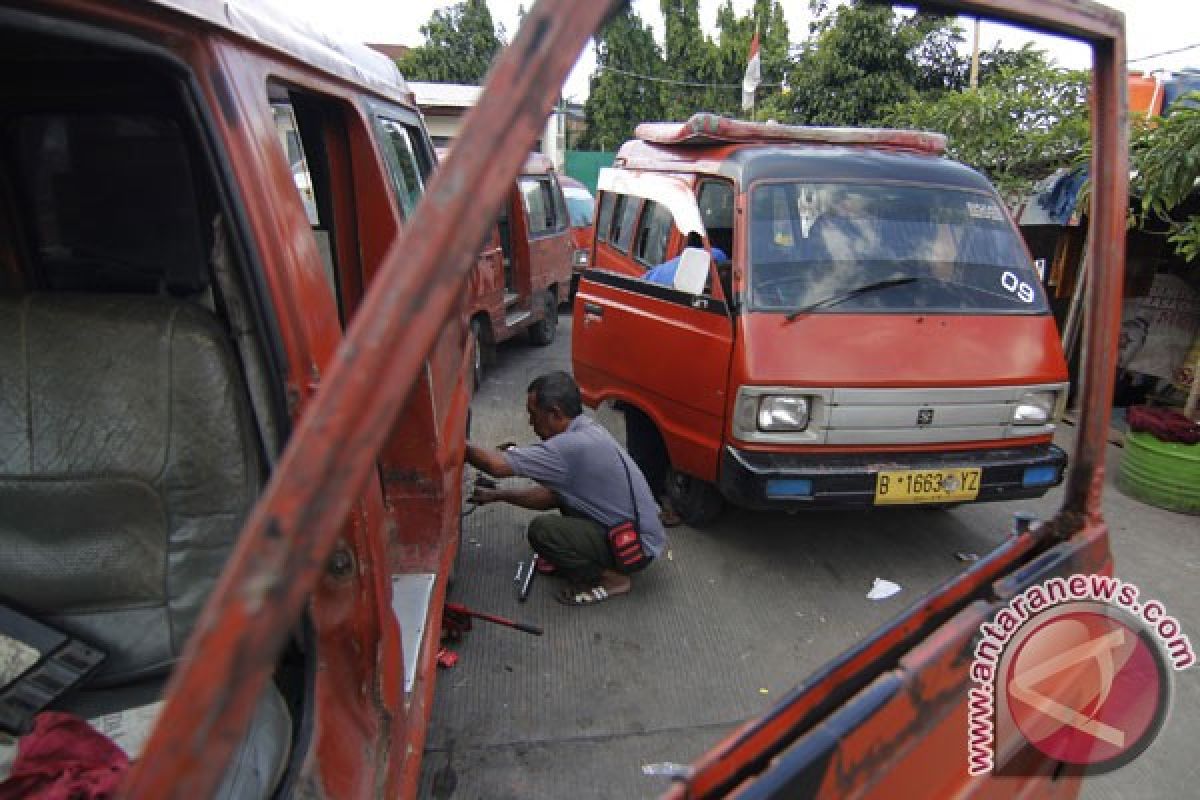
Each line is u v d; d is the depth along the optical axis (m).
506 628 3.17
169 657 1.44
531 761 2.48
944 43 11.79
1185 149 4.09
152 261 1.69
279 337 1.24
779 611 3.34
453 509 2.83
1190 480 4.28
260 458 1.38
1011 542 1.42
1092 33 1.22
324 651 1.38
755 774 0.98
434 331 0.59
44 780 1.21
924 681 1.14
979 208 3.86
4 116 1.60
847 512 4.27
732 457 3.31
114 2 1.02
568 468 3.23
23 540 1.38
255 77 1.32
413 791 1.71
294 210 1.34
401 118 2.91
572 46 0.64
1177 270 5.66
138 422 1.33
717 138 4.10
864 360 3.24
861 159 3.87
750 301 3.32
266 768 1.32
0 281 1.69
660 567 3.67
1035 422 3.47
